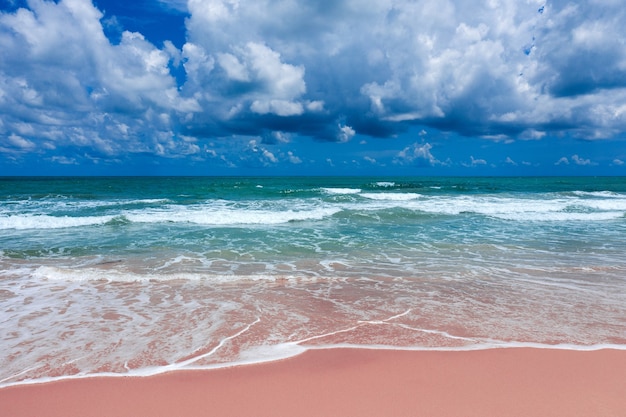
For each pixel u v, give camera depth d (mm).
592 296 5895
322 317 4969
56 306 5441
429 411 2896
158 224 14484
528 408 2926
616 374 3447
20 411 2932
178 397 3117
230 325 4695
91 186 40750
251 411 2922
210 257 8945
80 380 3393
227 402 3043
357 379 3385
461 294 6016
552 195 29391
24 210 18703
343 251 9641
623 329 4535
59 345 4121
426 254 9273
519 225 14258
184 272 7539
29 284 6574
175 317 4977
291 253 9406
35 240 11172
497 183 54406
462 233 12461
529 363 3656
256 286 6492
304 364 3666
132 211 18062
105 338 4301
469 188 39250
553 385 3258
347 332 4457
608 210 19188
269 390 3213
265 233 12453
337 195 27141
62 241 11008
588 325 4668
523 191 34750
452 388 3219
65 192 31656
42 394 3168
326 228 13578
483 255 9141
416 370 3533
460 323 4738
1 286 6453
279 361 3732
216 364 3674
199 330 4531
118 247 10109
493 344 4098
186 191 33125
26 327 4637
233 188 37781
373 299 5762
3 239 11328
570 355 3826
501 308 5312
